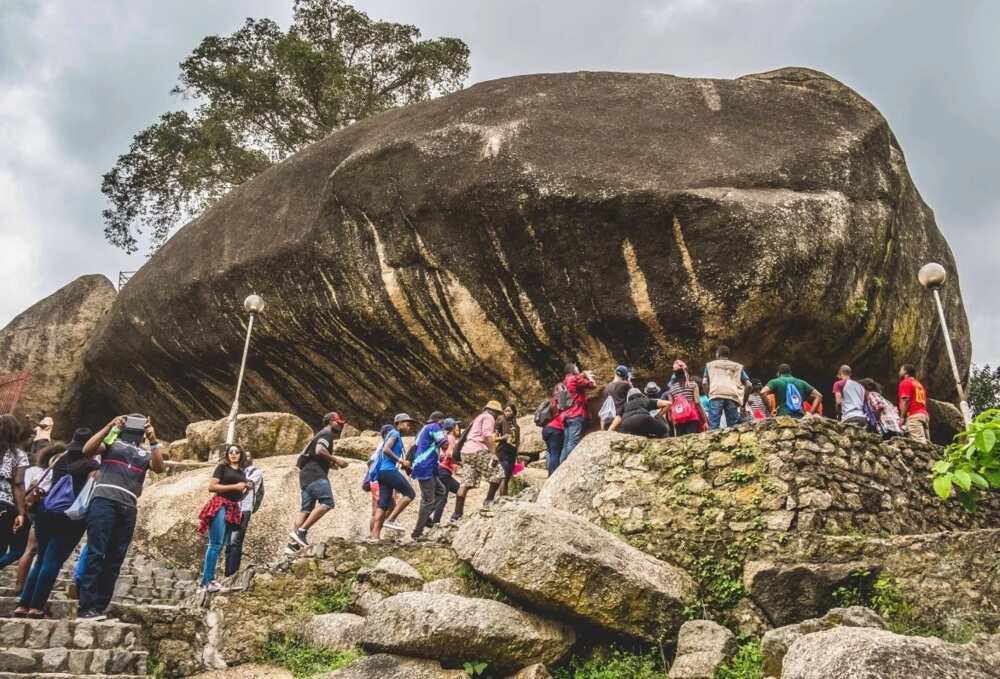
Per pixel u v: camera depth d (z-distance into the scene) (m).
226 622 7.58
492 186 13.57
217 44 24.28
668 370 13.52
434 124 14.89
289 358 16.17
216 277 16.44
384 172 14.60
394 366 15.29
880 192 14.05
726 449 8.14
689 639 6.67
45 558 7.10
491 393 14.78
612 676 6.65
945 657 5.06
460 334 14.31
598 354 13.78
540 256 13.51
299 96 24.09
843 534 7.60
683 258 13.05
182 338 17.25
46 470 7.84
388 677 6.38
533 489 10.46
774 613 7.04
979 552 7.06
